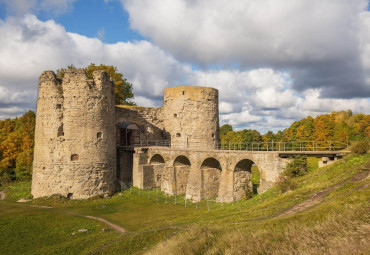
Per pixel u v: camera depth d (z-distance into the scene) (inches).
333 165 870.4
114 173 1333.7
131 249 649.6
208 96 1622.8
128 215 975.0
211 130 1617.9
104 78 1291.8
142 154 1435.8
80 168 1206.9
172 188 1309.1
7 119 2842.0
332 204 537.0
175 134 1614.2
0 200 1240.2
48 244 729.0
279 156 965.8
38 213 952.9
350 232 380.8
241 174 1103.0
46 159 1215.6
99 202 1163.9
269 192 893.2
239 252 431.5
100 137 1264.8
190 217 864.3
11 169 1973.4
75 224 862.5
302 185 823.1
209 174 1222.3
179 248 514.0
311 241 398.6
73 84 1227.2
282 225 502.3
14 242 735.1
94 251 646.5
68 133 1211.2
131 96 2201.0
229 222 658.8
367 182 641.0
